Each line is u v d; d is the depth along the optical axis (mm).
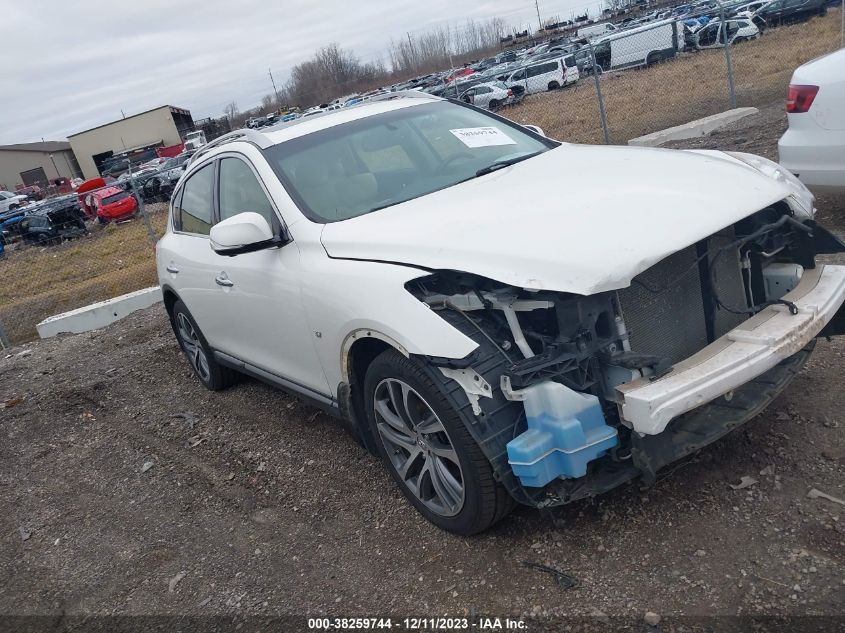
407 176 3824
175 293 5254
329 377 3531
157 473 4504
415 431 3045
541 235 2748
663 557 2689
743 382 2623
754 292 3365
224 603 3098
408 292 2852
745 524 2758
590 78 20453
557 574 2732
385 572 3027
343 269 3182
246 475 4184
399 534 3256
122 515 4086
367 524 3402
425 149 4047
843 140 4914
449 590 2811
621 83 18766
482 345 2695
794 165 5258
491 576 2820
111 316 9633
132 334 8125
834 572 2445
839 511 2719
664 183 3090
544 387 2562
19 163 72938
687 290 2977
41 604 3414
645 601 2508
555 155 3920
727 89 15016
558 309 2625
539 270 2590
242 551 3449
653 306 2859
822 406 3400
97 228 20094
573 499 2666
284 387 4188
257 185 3975
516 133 4430
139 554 3645
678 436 2742
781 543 2625
